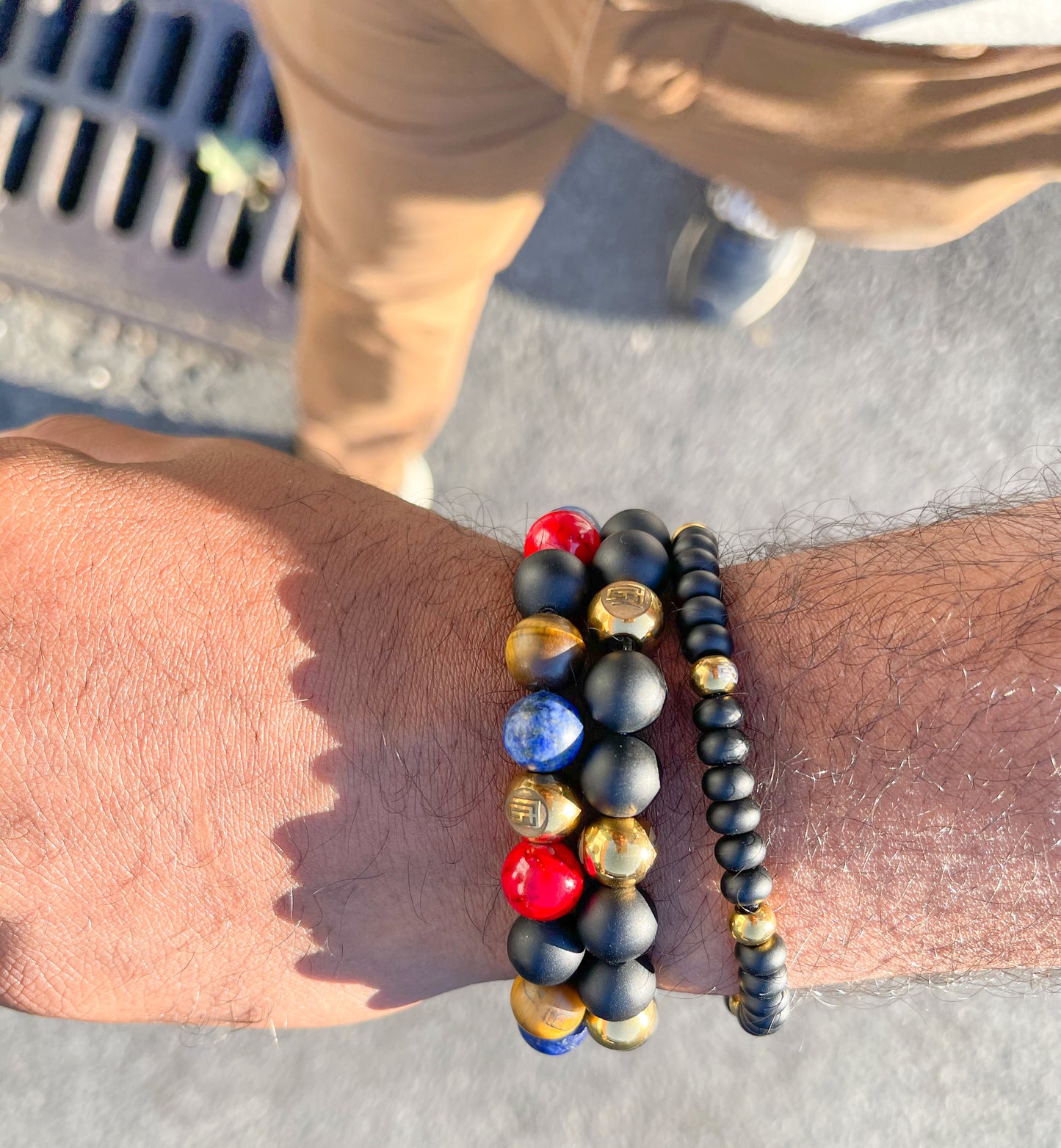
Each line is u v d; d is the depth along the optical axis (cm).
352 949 16
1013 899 13
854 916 14
